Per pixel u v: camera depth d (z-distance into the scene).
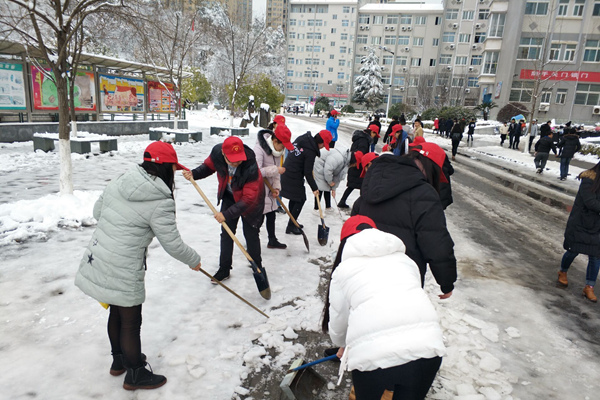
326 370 2.83
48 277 3.80
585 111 40.28
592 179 4.02
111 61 14.72
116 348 2.51
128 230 2.26
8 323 3.03
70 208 5.69
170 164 2.36
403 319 1.65
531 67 40.59
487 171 14.21
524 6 39.62
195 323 3.23
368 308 1.69
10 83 11.85
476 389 2.69
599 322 3.76
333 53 80.62
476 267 5.02
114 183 2.35
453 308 3.86
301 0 79.56
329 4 78.75
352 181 7.18
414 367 1.66
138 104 17.27
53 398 2.33
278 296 3.80
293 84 83.00
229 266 4.00
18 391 2.36
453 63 67.50
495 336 3.37
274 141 4.64
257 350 2.90
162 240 2.32
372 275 1.77
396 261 1.85
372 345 1.64
